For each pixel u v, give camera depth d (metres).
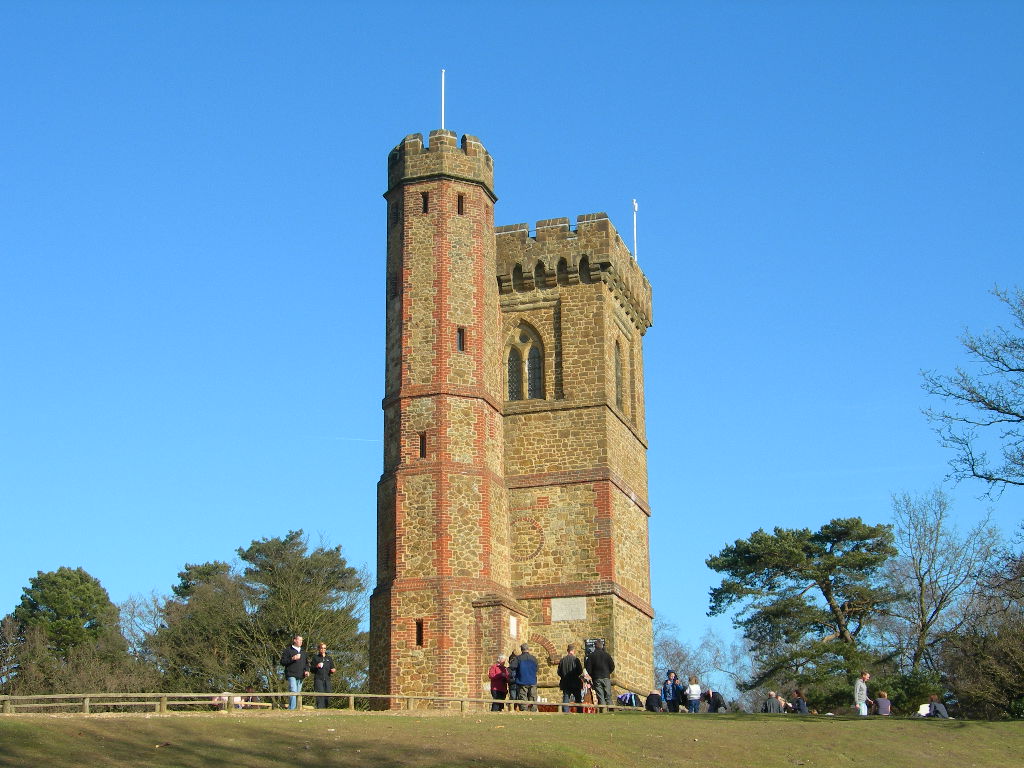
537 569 54.16
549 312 57.09
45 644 80.38
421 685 49.62
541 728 34.19
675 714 40.25
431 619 50.22
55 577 87.44
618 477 56.00
